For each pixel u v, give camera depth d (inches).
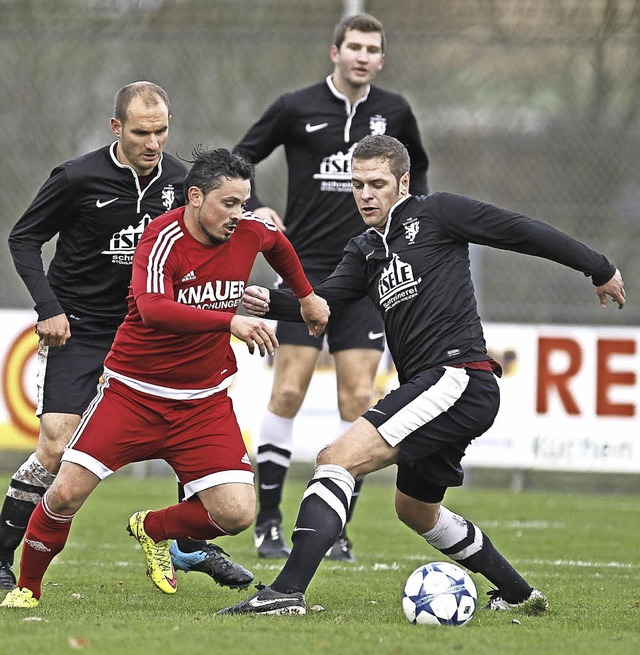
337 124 1021.8
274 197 1756.9
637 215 1679.4
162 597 756.6
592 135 1692.9
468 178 1731.1
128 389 679.7
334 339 1009.5
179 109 1716.3
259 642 566.6
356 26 1003.9
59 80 1720.0
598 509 1443.2
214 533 700.0
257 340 627.8
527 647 576.7
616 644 594.9
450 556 718.5
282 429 1023.6
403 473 700.7
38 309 770.8
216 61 1715.1
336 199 1024.9
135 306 672.4
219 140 1717.5
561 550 1084.5
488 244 705.0
